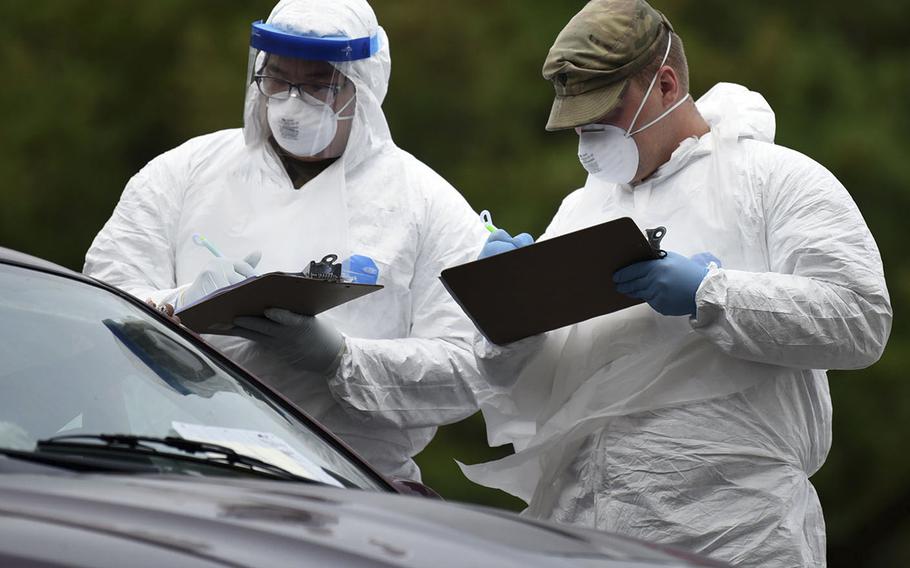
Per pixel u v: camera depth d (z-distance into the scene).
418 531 9.09
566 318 15.10
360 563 8.41
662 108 15.45
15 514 8.72
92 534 8.50
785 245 14.98
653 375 15.20
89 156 40.50
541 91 37.88
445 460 33.44
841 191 15.11
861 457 33.22
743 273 14.57
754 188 15.26
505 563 8.83
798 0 38.69
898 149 36.31
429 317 16.89
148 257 16.89
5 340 11.06
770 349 14.53
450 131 37.62
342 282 14.98
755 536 14.84
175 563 8.25
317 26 16.44
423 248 17.00
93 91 40.97
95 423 10.75
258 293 14.86
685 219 15.35
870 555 33.94
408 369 16.38
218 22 41.00
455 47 37.91
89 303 11.91
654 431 15.12
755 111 15.83
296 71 16.39
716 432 14.99
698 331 14.59
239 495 9.42
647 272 14.44
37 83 41.06
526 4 39.03
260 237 16.66
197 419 11.33
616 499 15.19
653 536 15.01
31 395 10.72
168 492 9.30
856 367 14.91
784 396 15.15
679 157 15.45
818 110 36.94
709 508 14.95
